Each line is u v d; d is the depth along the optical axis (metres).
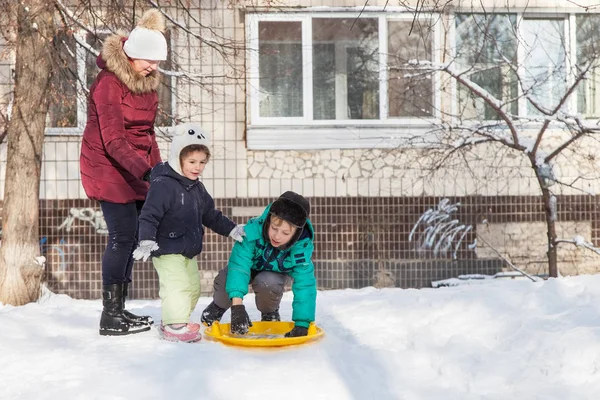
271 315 4.88
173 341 4.39
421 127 11.40
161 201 4.32
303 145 11.29
